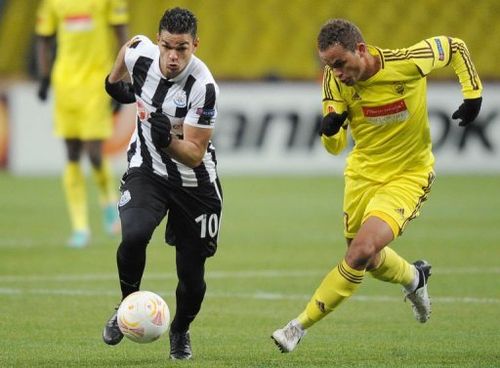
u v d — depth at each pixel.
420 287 27.73
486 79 89.56
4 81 89.69
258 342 27.17
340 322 30.44
